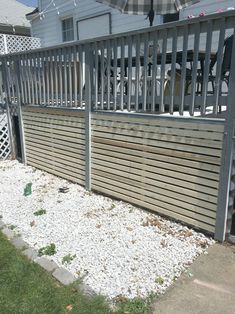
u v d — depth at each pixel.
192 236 3.08
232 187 2.88
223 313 2.13
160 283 2.44
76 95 4.35
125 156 3.79
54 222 3.53
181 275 2.52
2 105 6.27
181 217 3.32
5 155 6.41
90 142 4.23
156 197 3.55
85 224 3.45
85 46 3.92
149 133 3.45
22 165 5.93
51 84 4.73
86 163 4.39
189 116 3.05
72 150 4.63
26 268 2.72
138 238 3.09
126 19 7.25
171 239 3.04
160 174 3.44
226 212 2.90
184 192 3.24
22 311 2.23
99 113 3.98
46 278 2.58
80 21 8.66
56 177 5.11
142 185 3.68
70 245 3.05
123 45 3.50
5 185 4.84
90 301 2.29
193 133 3.03
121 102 3.72
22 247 3.08
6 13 16.84
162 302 2.25
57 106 4.70
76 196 4.26
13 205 4.09
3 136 6.34
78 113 4.32
